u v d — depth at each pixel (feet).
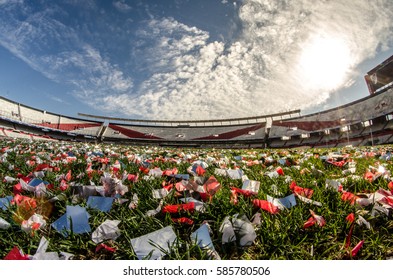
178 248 3.64
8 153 17.31
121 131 233.55
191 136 222.48
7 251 3.75
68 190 6.36
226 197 5.44
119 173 9.12
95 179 7.92
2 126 167.63
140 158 14.44
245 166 11.73
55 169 9.95
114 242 4.00
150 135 228.02
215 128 228.63
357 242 4.01
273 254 3.68
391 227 4.43
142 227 4.40
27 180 7.30
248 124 222.69
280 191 6.29
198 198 5.57
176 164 12.59
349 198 5.35
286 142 189.47
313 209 5.02
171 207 4.61
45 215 5.05
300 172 9.20
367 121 145.69
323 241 4.07
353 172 8.98
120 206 5.42
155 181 7.17
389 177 7.35
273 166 11.55
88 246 4.01
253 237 3.84
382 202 4.93
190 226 4.51
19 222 4.36
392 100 134.41
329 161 11.79
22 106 193.47
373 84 166.30
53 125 208.13
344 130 160.97
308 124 185.37
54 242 4.00
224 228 3.88
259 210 4.91
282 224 4.39
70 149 22.79
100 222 4.54
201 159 14.75
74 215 4.32
